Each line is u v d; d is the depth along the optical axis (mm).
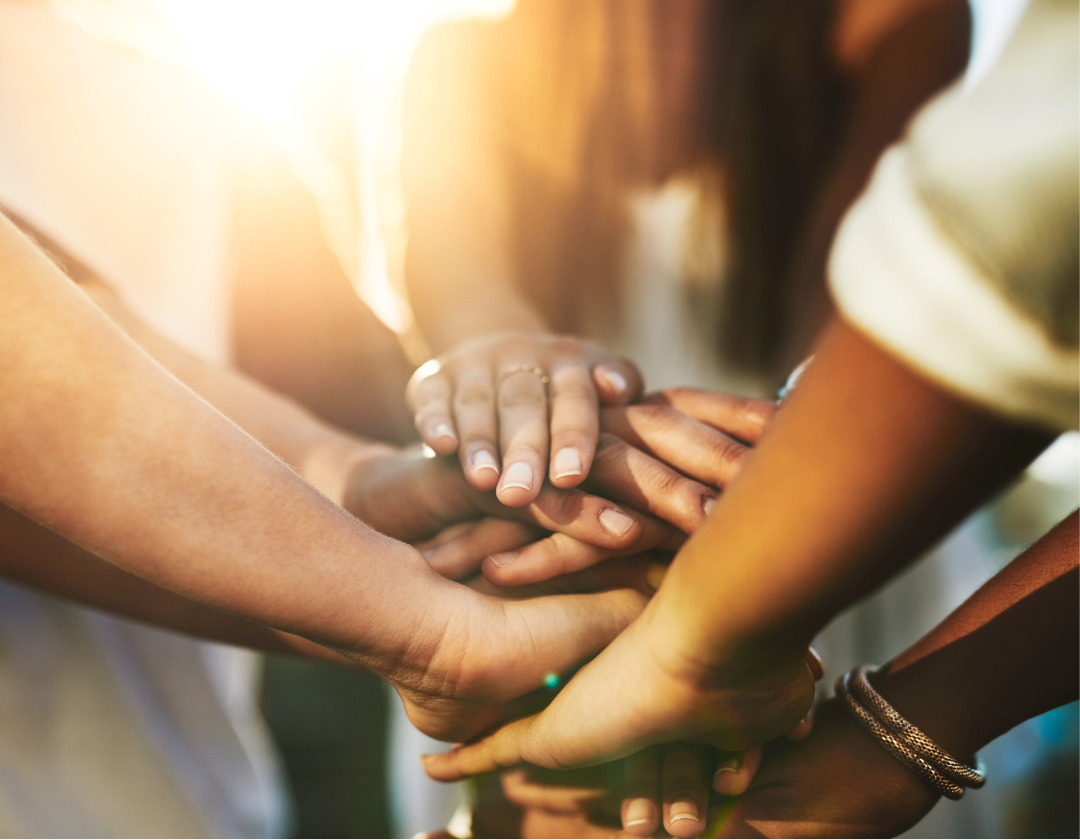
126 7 1157
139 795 1052
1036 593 700
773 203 1376
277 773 2004
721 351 1446
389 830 1865
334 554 574
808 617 486
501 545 824
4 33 1006
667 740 632
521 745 692
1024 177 313
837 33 1311
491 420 830
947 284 337
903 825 723
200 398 553
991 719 705
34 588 839
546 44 1328
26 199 991
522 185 1373
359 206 1733
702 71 1331
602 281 1422
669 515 763
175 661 1183
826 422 408
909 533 421
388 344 2244
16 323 473
